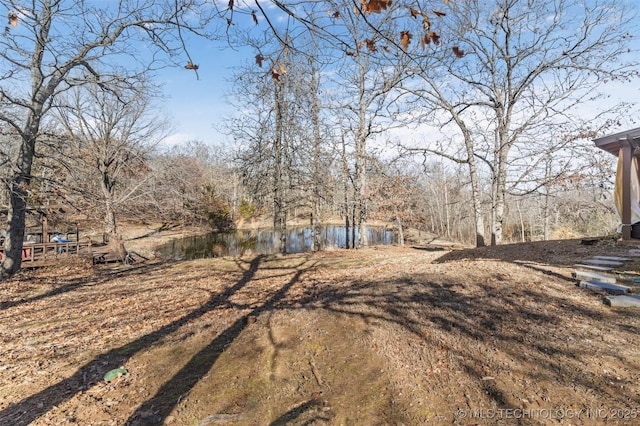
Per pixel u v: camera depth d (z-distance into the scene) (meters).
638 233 9.02
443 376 3.32
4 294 8.66
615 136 8.30
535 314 4.39
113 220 17.00
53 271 11.84
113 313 6.90
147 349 4.84
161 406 3.38
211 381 3.76
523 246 10.22
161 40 5.92
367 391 3.28
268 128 14.69
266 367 3.94
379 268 9.77
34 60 9.20
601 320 4.09
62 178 11.39
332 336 4.50
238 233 30.39
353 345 4.18
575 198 16.22
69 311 7.11
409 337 4.14
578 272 5.98
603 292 5.05
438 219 34.56
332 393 3.33
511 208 28.94
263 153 14.61
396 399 3.10
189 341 4.98
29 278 10.58
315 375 3.67
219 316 6.27
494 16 13.52
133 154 19.31
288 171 15.09
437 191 33.41
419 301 5.20
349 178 17.95
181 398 3.49
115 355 4.70
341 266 11.27
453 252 11.34
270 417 3.06
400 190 20.02
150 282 10.05
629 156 8.30
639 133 7.84
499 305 4.76
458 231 29.75
